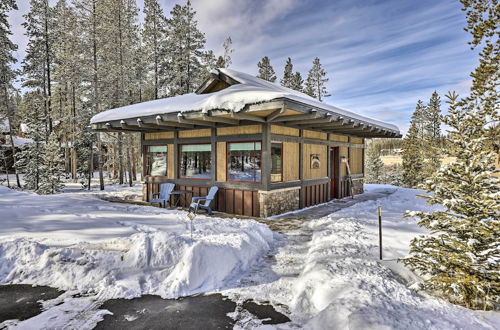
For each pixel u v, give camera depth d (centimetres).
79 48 1817
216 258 402
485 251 275
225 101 647
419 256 326
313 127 958
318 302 304
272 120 768
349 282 320
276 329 274
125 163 2448
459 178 313
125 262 398
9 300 329
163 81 2122
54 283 369
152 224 587
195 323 286
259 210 774
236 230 542
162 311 308
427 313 257
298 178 916
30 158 1906
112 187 1812
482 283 262
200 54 2197
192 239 452
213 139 870
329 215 748
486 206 283
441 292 307
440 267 313
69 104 2353
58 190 1558
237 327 279
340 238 499
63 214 652
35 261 399
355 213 750
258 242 511
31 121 1834
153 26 2094
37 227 521
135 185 1928
